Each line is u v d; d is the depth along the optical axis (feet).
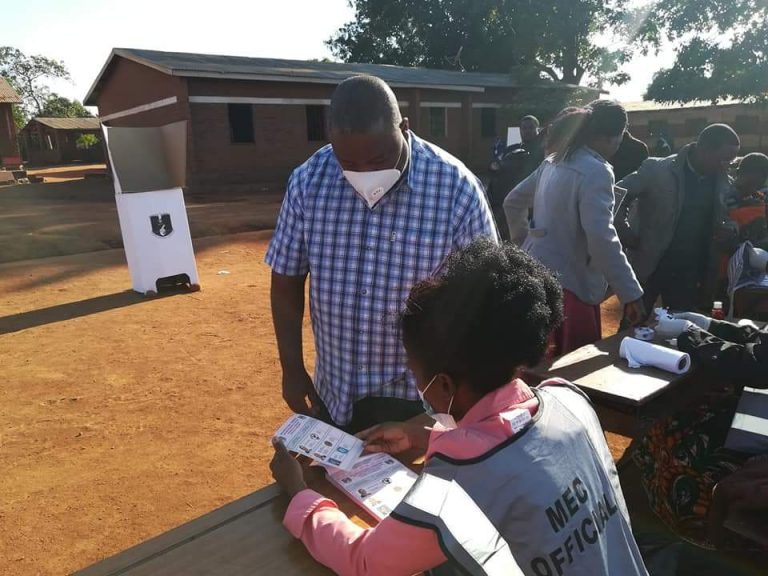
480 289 4.30
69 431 13.55
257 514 5.50
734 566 8.11
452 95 85.40
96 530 10.06
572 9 104.83
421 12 122.42
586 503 4.12
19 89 261.65
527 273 4.52
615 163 22.17
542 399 4.50
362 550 4.12
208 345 19.02
